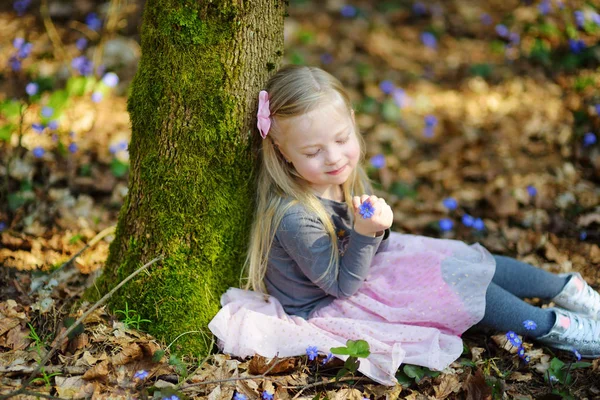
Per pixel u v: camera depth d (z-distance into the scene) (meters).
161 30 2.16
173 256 2.29
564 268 2.96
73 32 5.15
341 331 2.27
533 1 5.46
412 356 2.21
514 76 4.93
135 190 2.34
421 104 4.74
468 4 6.23
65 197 3.39
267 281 2.41
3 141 3.70
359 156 2.38
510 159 3.94
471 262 2.38
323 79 2.20
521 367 2.32
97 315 2.32
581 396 2.20
